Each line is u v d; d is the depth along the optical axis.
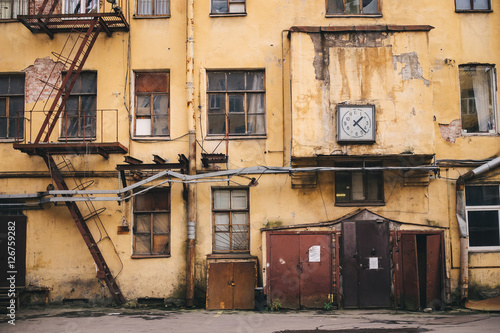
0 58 14.04
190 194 13.27
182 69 13.90
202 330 9.86
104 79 13.91
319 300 12.82
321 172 13.40
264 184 13.43
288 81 13.69
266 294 12.79
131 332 9.67
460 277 13.02
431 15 13.80
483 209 13.52
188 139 13.59
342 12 13.93
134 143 13.70
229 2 14.09
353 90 12.63
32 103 13.95
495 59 13.75
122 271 13.34
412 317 11.48
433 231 13.03
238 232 13.59
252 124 13.86
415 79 12.62
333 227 13.05
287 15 13.85
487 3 14.04
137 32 14.02
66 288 13.32
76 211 13.20
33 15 13.09
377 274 12.90
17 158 13.71
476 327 10.02
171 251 13.37
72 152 13.05
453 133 13.55
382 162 13.21
